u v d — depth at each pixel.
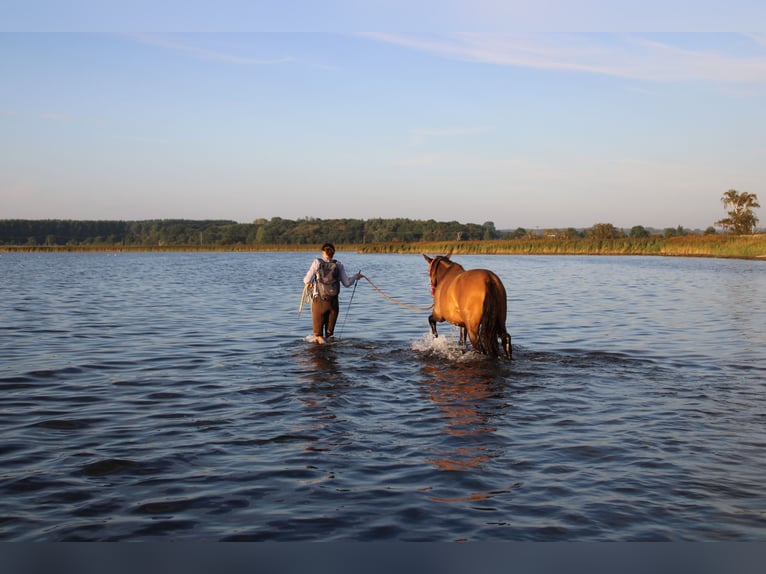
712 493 5.16
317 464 5.85
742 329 15.29
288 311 19.39
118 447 6.35
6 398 8.39
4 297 24.22
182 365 10.68
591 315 18.31
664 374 9.81
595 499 5.05
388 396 8.41
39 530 4.55
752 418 7.33
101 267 58.78
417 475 5.57
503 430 6.88
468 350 11.57
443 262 12.43
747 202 127.00
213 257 102.38
